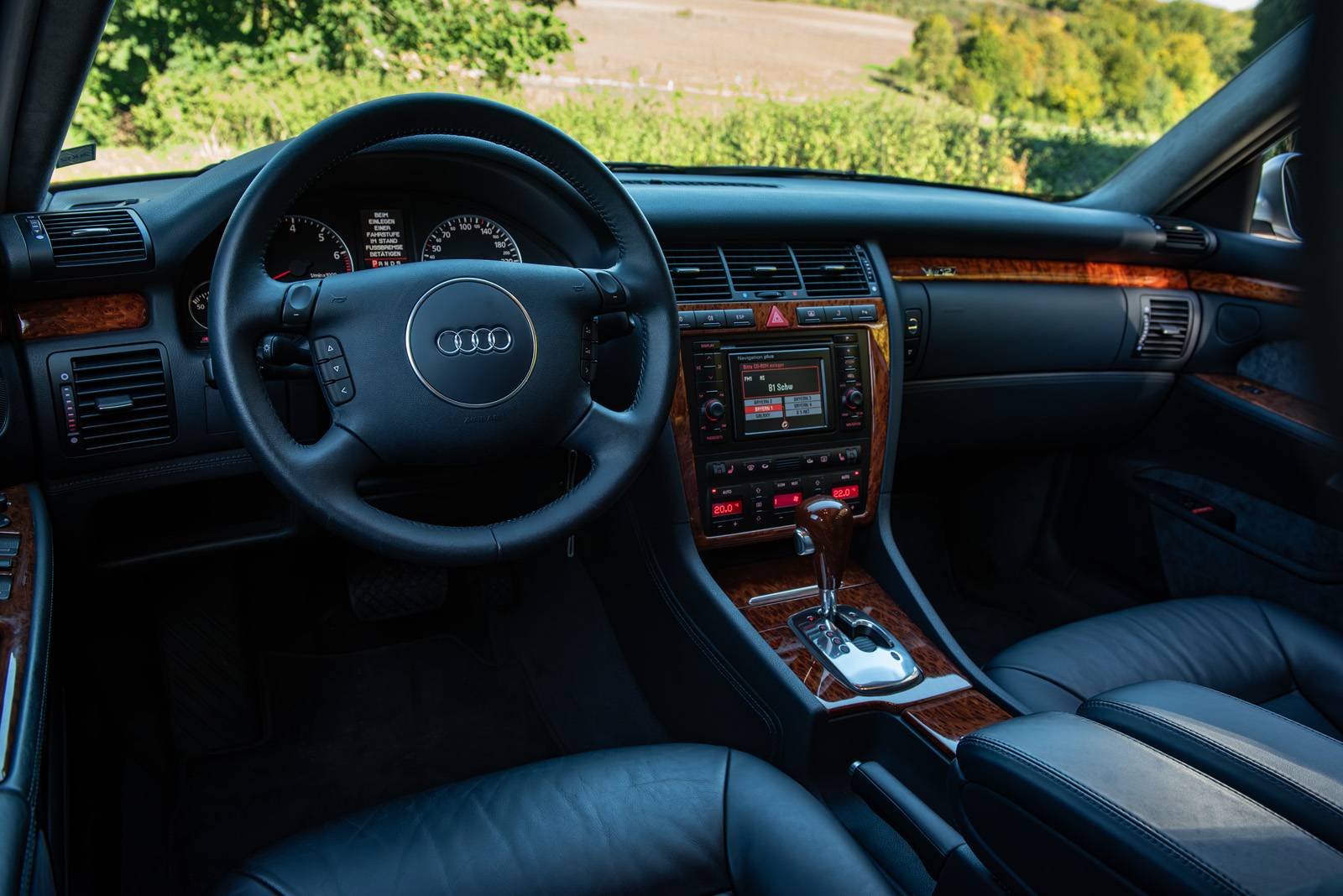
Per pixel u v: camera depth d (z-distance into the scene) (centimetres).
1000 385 227
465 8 662
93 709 167
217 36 573
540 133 126
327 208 153
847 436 182
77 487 146
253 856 108
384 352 118
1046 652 164
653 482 174
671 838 107
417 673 218
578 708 207
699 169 224
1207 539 222
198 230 142
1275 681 162
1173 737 97
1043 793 87
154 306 143
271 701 209
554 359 125
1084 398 237
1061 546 256
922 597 175
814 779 151
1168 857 76
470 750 199
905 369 215
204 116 569
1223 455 226
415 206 158
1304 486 204
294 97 596
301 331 118
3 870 76
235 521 172
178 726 192
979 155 849
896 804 114
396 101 117
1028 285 221
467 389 119
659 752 121
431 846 105
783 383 176
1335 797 84
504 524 124
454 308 118
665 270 135
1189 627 169
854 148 790
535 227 164
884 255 196
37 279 135
